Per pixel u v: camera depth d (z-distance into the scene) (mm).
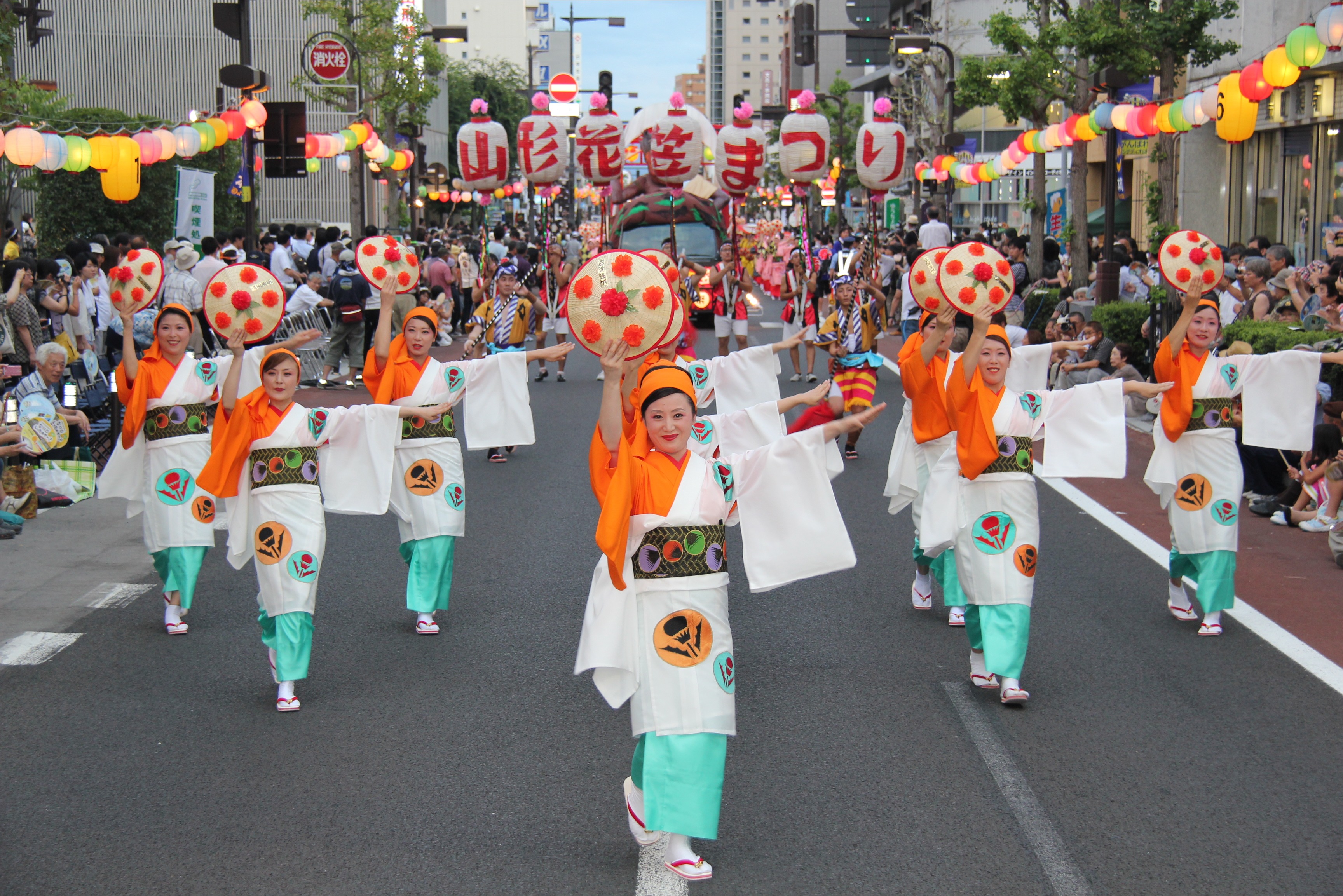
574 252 29188
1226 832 4562
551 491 11109
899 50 27484
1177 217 26859
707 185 25672
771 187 55438
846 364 12305
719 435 5168
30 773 5180
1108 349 13594
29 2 15797
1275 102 22938
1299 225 22734
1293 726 5582
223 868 4340
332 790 4996
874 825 4645
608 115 16016
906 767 5172
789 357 21203
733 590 8070
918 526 7445
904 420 7551
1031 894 4129
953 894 4129
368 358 7074
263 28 44844
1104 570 8297
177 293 13750
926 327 7227
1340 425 9172
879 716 5770
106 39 44906
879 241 19000
